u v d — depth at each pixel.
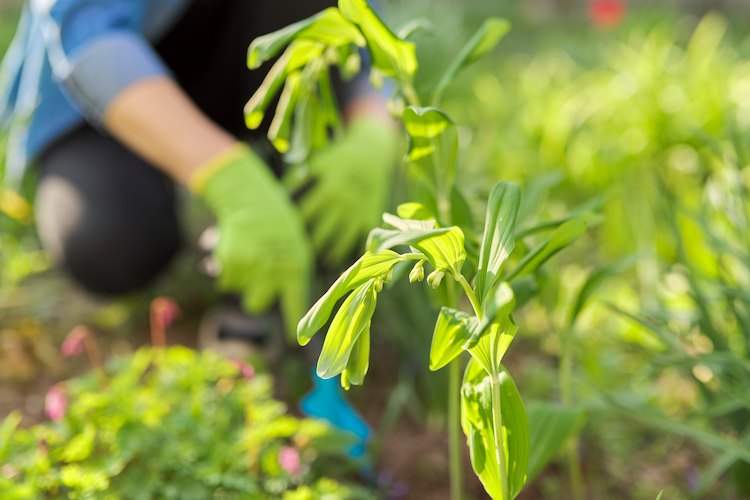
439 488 1.57
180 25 1.99
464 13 8.40
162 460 1.36
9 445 1.37
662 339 1.34
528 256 1.10
